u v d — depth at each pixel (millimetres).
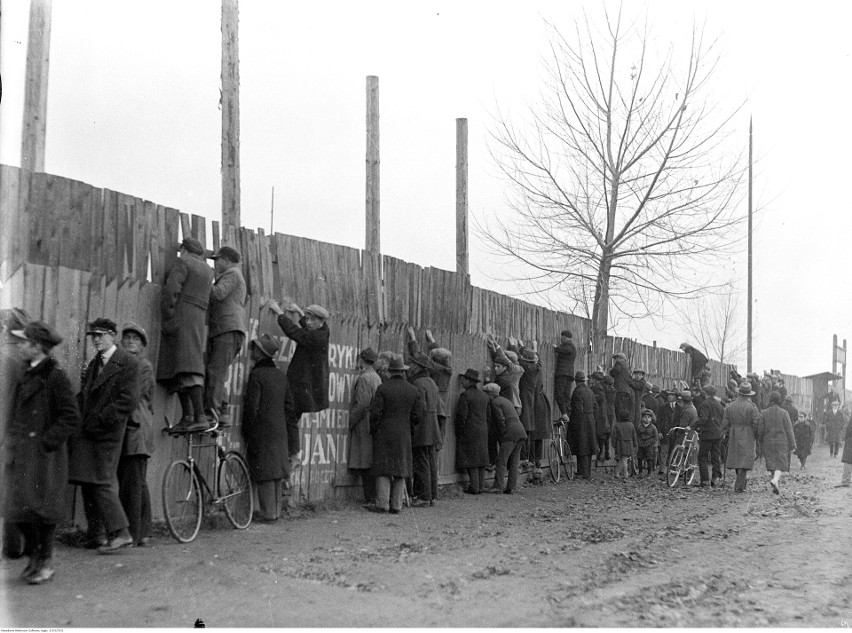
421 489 13484
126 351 8367
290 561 8500
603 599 7242
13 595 6781
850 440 19266
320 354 11820
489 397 15828
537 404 17719
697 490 17734
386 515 12250
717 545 10453
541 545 9992
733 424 17625
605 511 13594
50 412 7137
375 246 15039
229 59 11664
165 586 7227
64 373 7207
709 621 6641
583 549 9812
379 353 14000
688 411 19266
